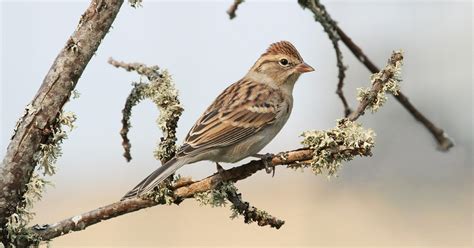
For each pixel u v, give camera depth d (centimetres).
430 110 2130
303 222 2077
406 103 1087
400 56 786
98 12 661
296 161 779
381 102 782
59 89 660
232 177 796
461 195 2069
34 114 659
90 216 728
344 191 2117
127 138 855
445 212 2036
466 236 1977
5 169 658
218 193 783
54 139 665
